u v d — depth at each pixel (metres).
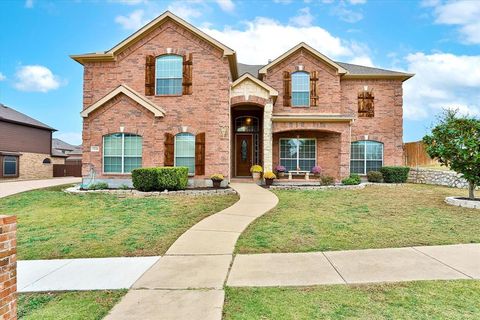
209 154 15.29
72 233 7.40
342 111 18.86
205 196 12.28
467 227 7.56
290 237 6.83
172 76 15.70
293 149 18.23
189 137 15.46
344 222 8.09
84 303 4.00
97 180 14.73
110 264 5.42
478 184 10.33
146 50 15.77
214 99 15.38
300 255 5.73
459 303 3.82
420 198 11.81
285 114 17.98
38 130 28.59
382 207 10.05
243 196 11.90
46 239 6.93
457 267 5.05
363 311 3.65
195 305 3.83
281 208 9.88
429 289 4.23
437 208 9.87
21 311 3.82
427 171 17.34
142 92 15.72
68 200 11.77
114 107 14.76
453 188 14.93
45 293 4.34
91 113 14.79
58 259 5.74
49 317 3.66
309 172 17.73
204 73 15.45
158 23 15.59
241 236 6.96
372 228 7.52
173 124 15.39
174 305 3.84
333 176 17.06
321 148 18.05
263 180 16.52
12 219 3.14
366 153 18.80
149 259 5.65
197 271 5.00
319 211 9.43
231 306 3.80
